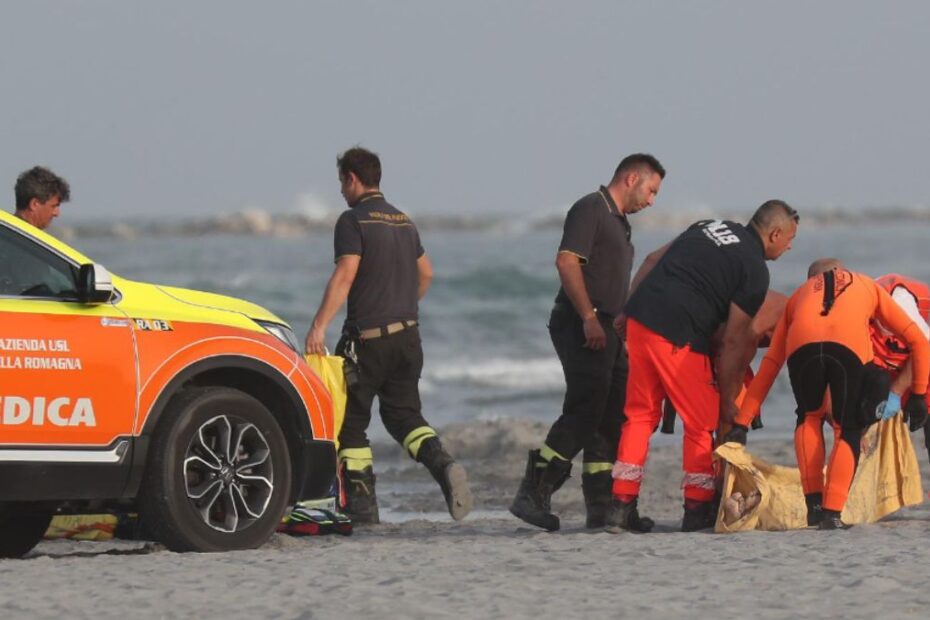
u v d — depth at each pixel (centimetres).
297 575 2469
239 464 2938
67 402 2734
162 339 2870
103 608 2195
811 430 3203
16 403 2684
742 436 3244
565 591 2295
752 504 3162
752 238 3281
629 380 3328
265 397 3070
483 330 13338
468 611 2134
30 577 2473
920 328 3262
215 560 2683
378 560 2662
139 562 2656
